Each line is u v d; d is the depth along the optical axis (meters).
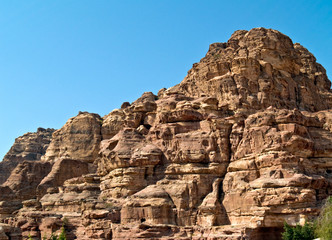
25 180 100.00
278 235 56.47
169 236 57.44
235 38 92.94
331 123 73.56
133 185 67.00
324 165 62.50
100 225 62.91
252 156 61.84
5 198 95.38
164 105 76.81
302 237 48.69
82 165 97.00
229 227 55.97
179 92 85.75
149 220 60.31
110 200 66.81
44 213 73.62
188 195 62.84
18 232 72.75
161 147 69.06
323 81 98.75
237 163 63.31
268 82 76.00
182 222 60.91
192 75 87.19
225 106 74.31
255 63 76.88
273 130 62.12
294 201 53.12
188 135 68.19
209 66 81.12
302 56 100.81
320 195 56.94
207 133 67.75
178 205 61.72
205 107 73.12
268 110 66.00
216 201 60.94
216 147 66.69
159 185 65.12
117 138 74.88
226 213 60.00
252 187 57.25
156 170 67.88
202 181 64.25
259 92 75.56
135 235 57.84
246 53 81.69
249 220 56.12
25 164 102.25
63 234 62.06
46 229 70.38
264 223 54.22
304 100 82.38
